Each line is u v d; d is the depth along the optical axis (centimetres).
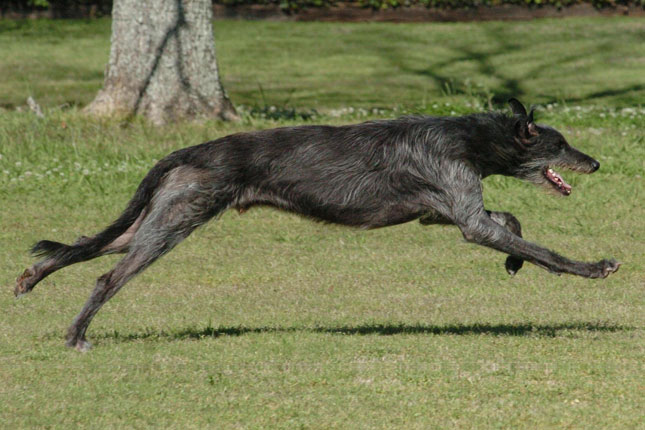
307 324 1241
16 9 4556
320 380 979
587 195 2016
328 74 3706
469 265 1573
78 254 1106
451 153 1138
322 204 1127
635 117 2756
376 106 3120
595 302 1359
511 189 2045
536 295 1402
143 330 1212
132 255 1094
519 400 924
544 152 1175
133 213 1116
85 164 2130
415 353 1079
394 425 862
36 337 1156
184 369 1023
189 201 1094
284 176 1116
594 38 4272
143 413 890
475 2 4591
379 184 1128
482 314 1293
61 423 869
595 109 2978
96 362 1046
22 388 961
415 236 1748
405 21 4594
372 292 1416
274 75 3675
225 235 1739
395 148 1131
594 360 1052
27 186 1992
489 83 3606
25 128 2347
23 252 1603
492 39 4275
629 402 922
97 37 4259
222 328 1209
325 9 4594
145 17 2503
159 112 2509
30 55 3897
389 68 3825
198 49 2534
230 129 2470
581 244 1691
